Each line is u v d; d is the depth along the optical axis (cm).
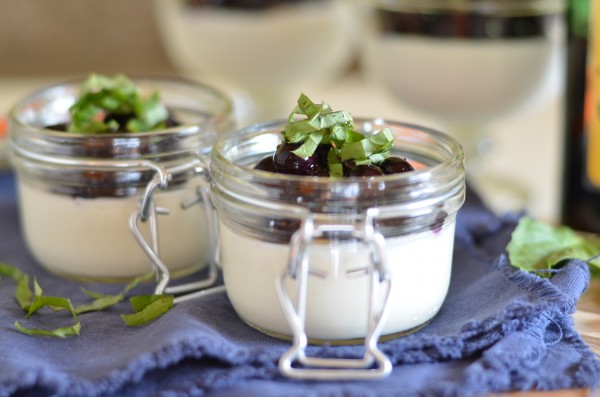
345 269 43
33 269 53
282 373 43
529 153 76
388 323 44
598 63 56
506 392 43
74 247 50
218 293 48
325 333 44
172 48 105
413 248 44
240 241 45
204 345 42
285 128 45
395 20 65
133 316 46
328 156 46
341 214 43
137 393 42
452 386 41
